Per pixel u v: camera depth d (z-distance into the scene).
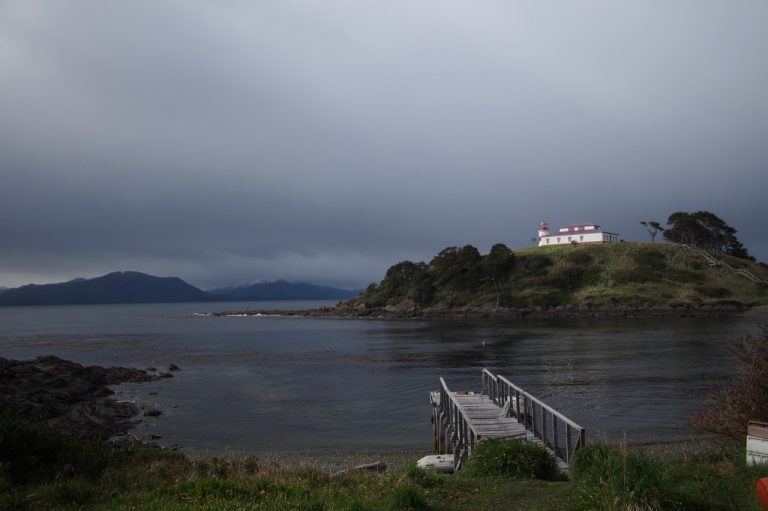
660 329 70.25
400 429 25.00
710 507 7.48
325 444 22.61
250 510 7.78
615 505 7.12
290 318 144.75
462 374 39.81
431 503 8.68
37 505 8.47
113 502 8.55
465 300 119.94
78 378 36.16
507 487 9.64
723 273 113.19
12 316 195.50
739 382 11.64
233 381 38.91
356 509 7.97
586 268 119.56
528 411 18.14
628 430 22.77
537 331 73.88
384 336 75.88
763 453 8.76
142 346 67.44
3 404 14.13
